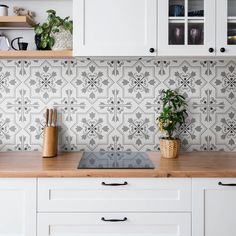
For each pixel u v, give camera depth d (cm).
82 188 186
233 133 250
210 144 250
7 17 215
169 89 247
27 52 215
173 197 188
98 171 184
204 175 185
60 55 214
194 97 248
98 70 247
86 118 248
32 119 247
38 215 186
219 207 188
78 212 187
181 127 250
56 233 188
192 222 187
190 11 216
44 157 223
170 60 247
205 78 248
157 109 248
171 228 189
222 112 249
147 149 250
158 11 211
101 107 248
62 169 188
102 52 212
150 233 189
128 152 246
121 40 212
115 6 212
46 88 246
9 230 187
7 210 186
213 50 212
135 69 247
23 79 245
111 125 249
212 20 212
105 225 188
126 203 187
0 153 239
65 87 247
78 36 211
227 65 247
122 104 248
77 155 233
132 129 249
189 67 247
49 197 186
